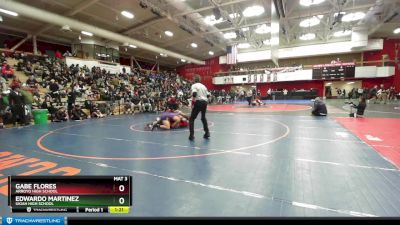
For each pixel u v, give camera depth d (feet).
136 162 13.34
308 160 13.28
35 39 58.13
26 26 53.62
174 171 11.75
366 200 8.38
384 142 17.46
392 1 46.01
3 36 57.36
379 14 56.80
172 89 78.95
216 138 20.10
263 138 19.76
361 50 78.43
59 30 56.85
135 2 46.11
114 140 19.88
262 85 97.35
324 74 83.30
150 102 54.19
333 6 49.88
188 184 10.04
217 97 86.84
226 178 10.69
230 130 24.26
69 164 13.07
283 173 11.23
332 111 41.65
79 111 38.50
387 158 13.43
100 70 60.95
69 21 46.19
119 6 47.47
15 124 30.32
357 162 12.77
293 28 67.36
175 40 74.90
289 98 87.71
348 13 58.18
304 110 45.91
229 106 64.39
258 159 13.61
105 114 45.16
